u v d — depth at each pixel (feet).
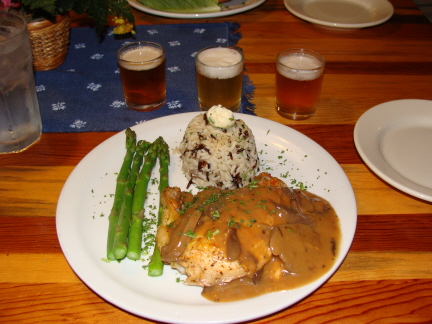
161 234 1.11
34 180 1.37
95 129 1.59
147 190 1.36
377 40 2.12
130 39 2.15
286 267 1.02
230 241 1.03
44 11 1.73
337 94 1.77
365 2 2.35
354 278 1.07
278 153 1.48
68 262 1.06
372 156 1.35
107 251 1.09
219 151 1.38
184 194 1.31
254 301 0.96
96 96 1.76
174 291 1.04
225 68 1.54
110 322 0.97
